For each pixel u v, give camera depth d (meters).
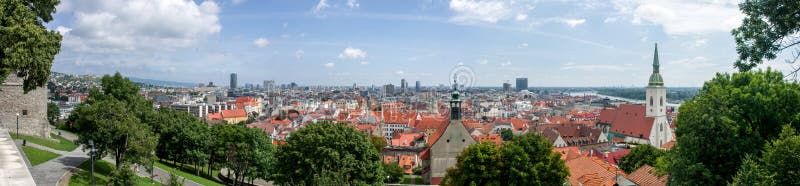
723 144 41.06
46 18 53.31
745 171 33.31
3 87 86.75
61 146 87.25
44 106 93.44
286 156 73.38
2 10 43.19
